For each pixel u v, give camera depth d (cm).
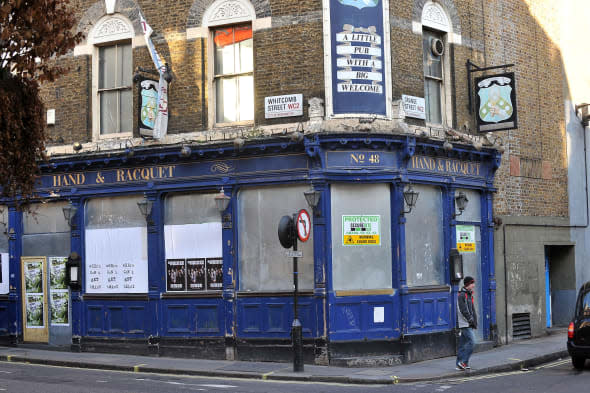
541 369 1549
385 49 1652
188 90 1762
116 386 1323
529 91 2114
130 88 1858
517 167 2047
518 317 2008
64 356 1755
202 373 1508
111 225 1841
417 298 1667
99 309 1834
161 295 1752
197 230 1744
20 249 1948
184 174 1736
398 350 1611
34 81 977
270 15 1688
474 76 1906
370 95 1627
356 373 1457
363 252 1628
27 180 980
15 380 1409
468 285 1494
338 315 1584
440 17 1827
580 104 2320
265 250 1672
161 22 1803
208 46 1761
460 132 1834
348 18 1631
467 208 1869
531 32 2138
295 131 1620
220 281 1714
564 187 2216
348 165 1598
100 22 1880
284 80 1661
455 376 1447
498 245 1955
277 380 1437
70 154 1833
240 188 1694
